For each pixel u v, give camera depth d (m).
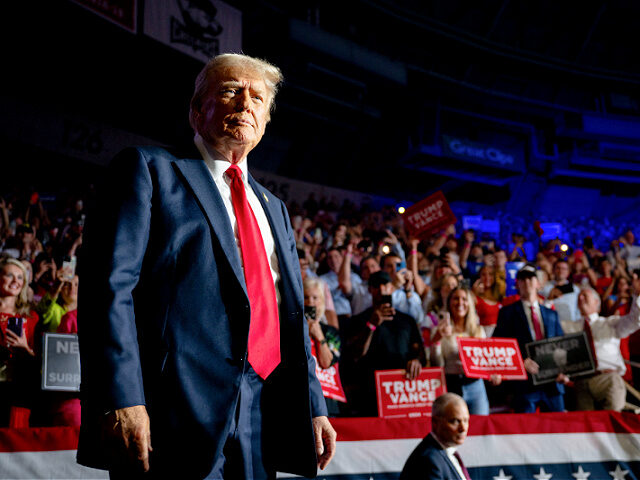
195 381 1.36
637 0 23.02
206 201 1.49
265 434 1.52
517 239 10.77
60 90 14.10
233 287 1.44
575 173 22.33
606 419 4.35
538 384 5.34
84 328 1.29
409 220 7.22
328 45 16.80
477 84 22.33
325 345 4.82
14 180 11.64
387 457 4.02
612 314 7.34
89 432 1.26
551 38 23.47
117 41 13.14
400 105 20.02
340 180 19.73
